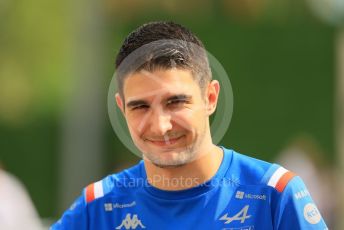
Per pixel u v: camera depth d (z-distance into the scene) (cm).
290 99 3666
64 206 3550
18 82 3981
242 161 926
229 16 3756
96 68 3406
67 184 3541
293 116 3672
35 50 3966
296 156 2814
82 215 947
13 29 3947
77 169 3491
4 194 2258
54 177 3903
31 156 3912
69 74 3797
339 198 3275
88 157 3478
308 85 3656
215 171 905
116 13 3669
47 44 3959
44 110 3897
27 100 3928
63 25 3897
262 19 3703
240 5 3738
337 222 2947
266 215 898
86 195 949
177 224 896
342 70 3656
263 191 902
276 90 3672
